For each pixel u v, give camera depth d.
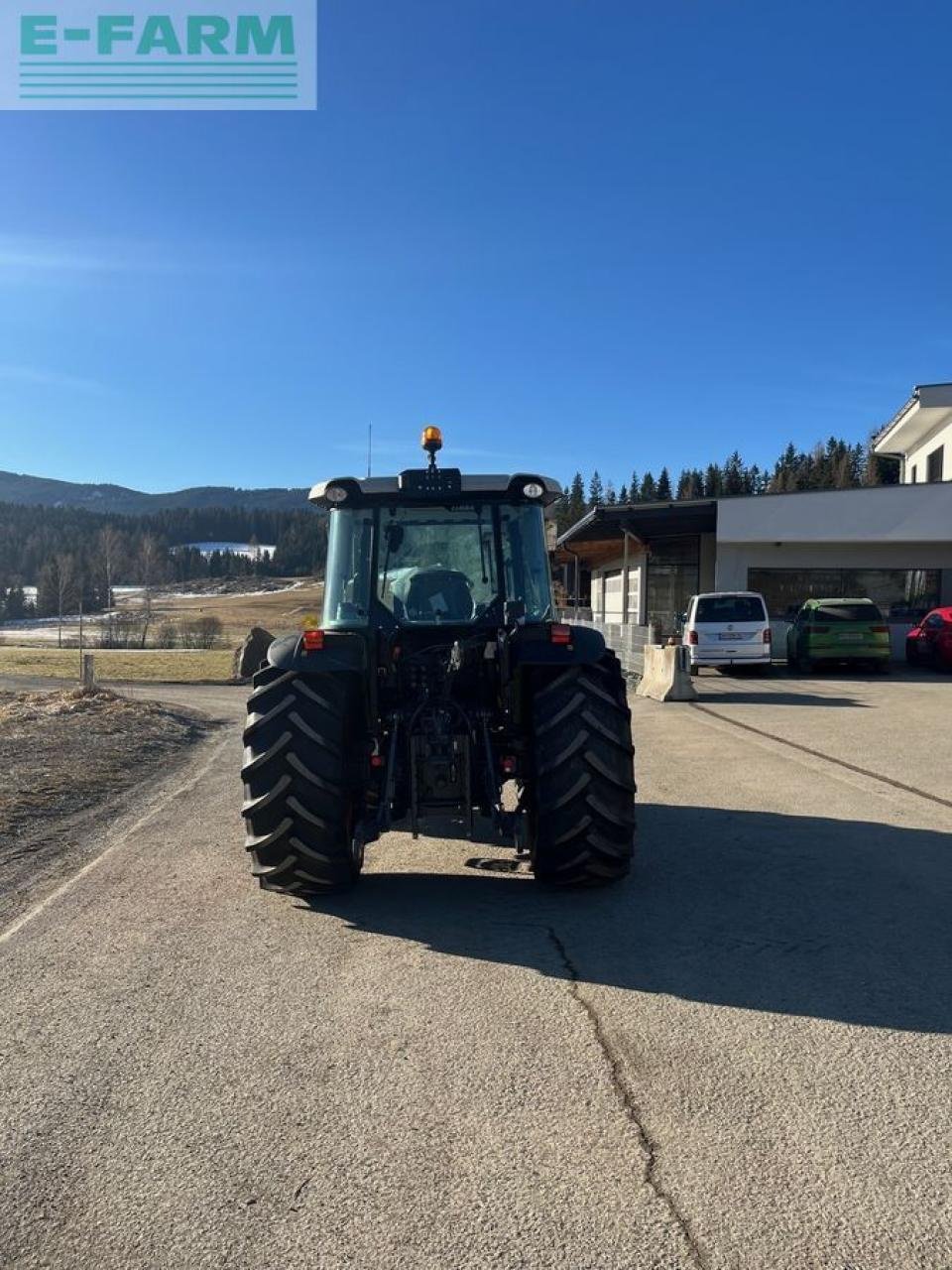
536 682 5.01
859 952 4.00
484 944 4.14
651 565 27.75
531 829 4.97
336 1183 2.43
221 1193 2.40
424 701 5.00
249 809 4.59
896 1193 2.36
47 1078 3.00
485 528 5.37
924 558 22.16
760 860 5.45
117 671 26.66
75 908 4.74
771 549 22.33
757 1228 2.23
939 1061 3.04
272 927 4.42
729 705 13.80
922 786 7.65
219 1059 3.11
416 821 4.82
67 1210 2.34
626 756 4.72
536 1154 2.54
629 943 4.13
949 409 23.75
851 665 19.48
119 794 7.94
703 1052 3.11
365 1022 3.37
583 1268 2.11
